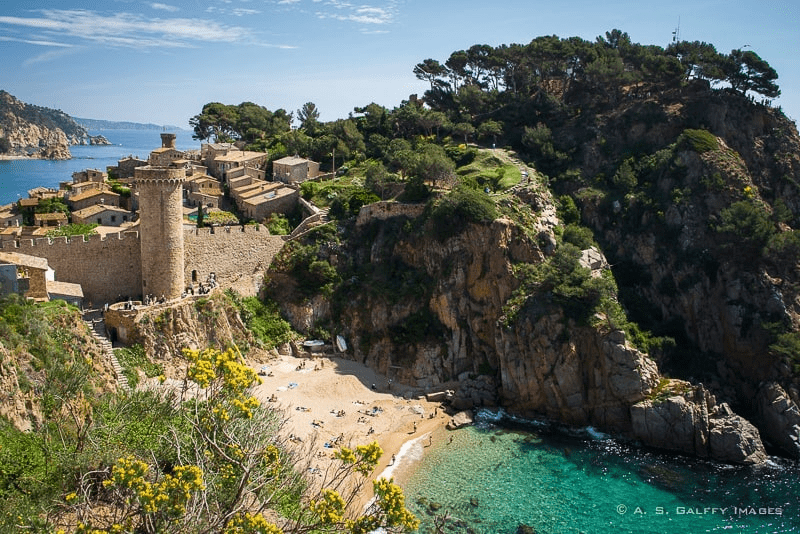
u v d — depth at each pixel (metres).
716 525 62.97
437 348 97.06
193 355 39.44
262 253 104.12
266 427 45.50
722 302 100.00
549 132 141.50
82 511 33.22
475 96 167.50
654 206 114.75
